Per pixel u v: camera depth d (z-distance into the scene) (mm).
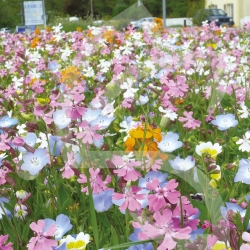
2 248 1508
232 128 3156
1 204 2100
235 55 5879
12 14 51625
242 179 1823
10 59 7129
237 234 1358
